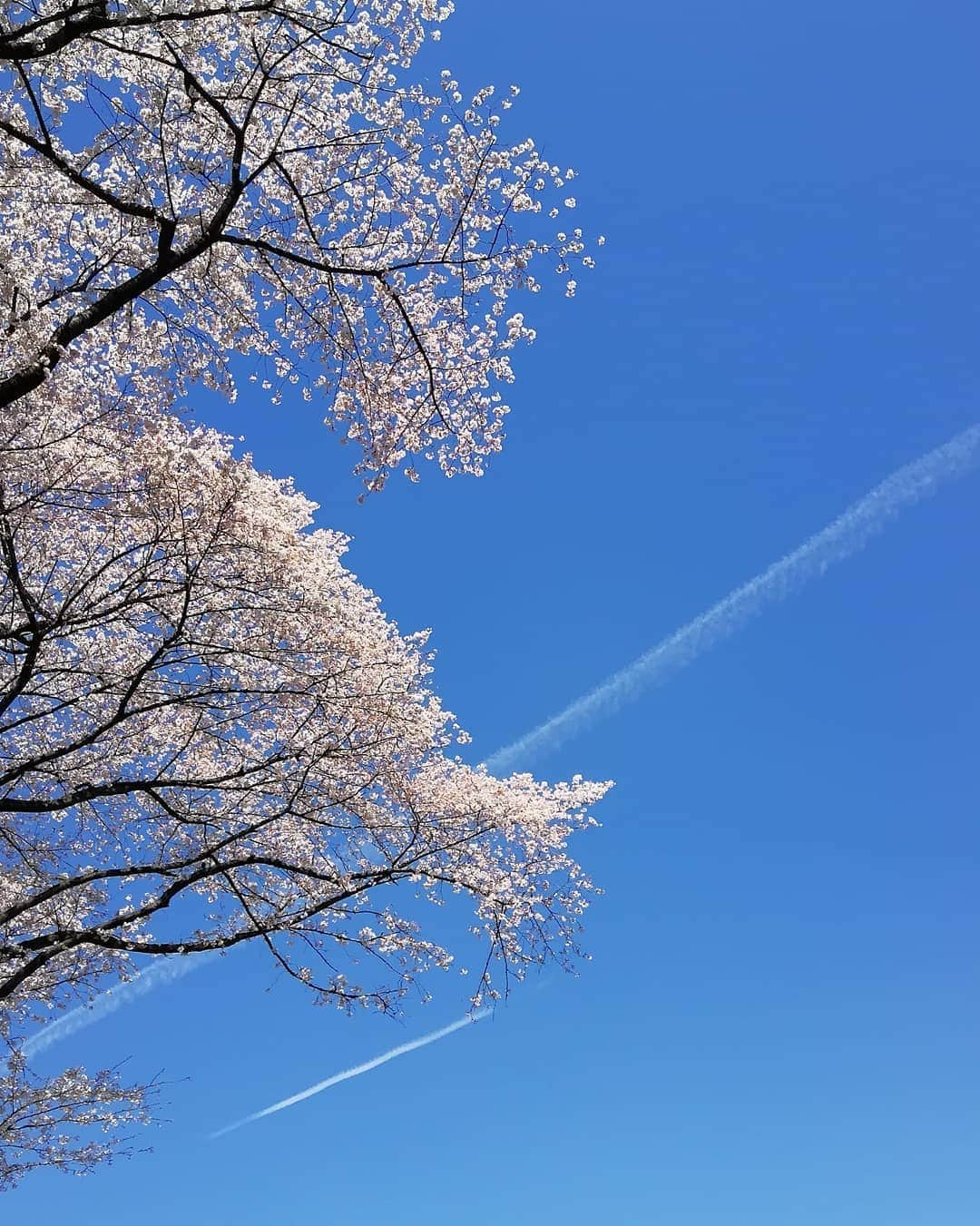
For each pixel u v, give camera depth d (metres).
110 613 8.42
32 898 8.46
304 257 8.70
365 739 10.76
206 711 10.38
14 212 8.26
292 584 9.27
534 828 11.66
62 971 10.51
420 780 11.66
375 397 9.39
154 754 11.18
